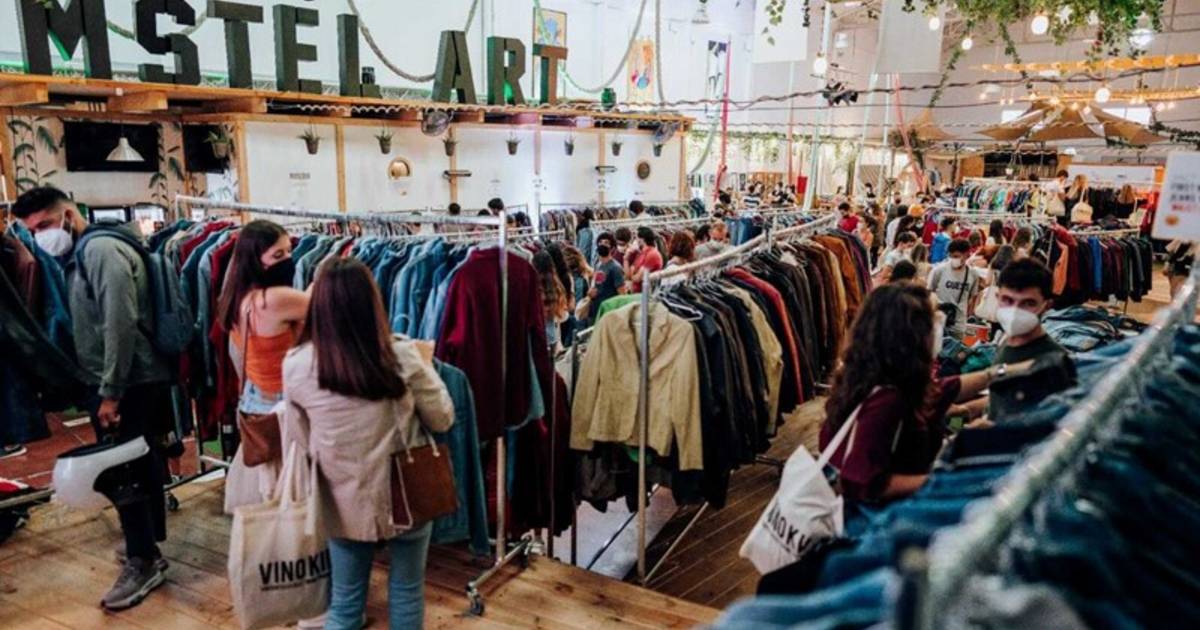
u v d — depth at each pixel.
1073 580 0.82
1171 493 1.01
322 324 1.89
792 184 14.53
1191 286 1.74
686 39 14.16
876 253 10.12
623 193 10.65
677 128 10.88
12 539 3.24
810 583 1.61
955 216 9.61
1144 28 8.70
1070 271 8.48
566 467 3.40
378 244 3.22
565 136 9.70
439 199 8.37
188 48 6.09
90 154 6.43
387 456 1.98
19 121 6.02
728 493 4.49
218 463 3.69
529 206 8.77
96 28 5.61
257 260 2.43
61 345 3.08
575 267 5.20
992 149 19.31
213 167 6.83
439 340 2.79
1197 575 0.92
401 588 2.17
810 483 1.70
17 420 2.76
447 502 2.08
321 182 7.20
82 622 2.67
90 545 3.22
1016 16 6.61
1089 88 16.84
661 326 3.09
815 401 6.00
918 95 21.16
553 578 3.04
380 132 7.67
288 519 2.05
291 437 2.04
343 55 7.25
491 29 10.97
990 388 1.88
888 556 0.94
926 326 1.76
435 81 8.19
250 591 2.04
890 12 6.88
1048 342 2.23
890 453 1.71
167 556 3.12
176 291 2.95
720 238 6.85
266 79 8.73
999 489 0.89
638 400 3.15
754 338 3.47
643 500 3.16
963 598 0.68
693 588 3.55
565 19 12.01
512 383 2.93
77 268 2.77
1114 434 1.12
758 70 15.48
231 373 3.27
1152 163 18.48
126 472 2.75
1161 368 1.40
